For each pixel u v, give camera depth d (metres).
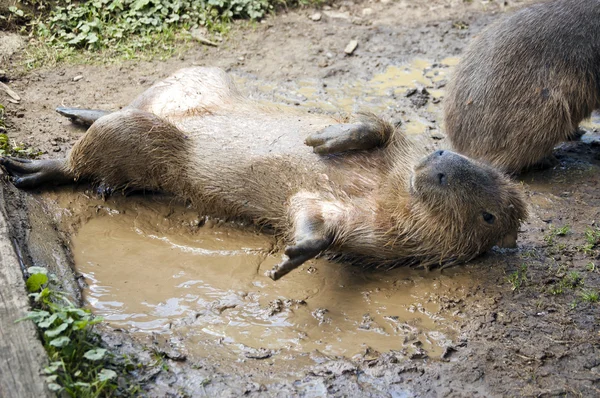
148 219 5.73
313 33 8.88
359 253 5.23
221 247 5.46
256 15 8.98
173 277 5.08
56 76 7.55
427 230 5.12
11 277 4.16
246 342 4.46
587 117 6.41
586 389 4.13
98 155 5.73
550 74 6.10
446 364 4.30
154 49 8.20
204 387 4.05
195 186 5.77
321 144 5.25
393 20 9.30
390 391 4.09
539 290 4.95
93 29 8.23
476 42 6.51
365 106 7.41
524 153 6.24
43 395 3.47
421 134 6.91
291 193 5.41
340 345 4.47
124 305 4.77
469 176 4.97
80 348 3.91
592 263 5.22
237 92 6.29
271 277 4.71
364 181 5.27
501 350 4.41
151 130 5.68
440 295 4.93
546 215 5.84
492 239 5.18
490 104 6.20
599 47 6.12
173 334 4.50
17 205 5.40
